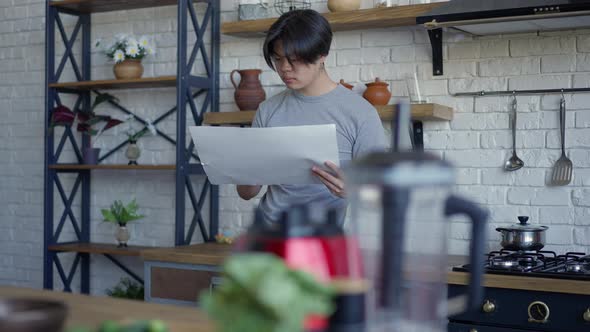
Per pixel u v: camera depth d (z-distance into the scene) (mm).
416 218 953
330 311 973
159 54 4043
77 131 4180
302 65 2615
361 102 2717
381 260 946
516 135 3154
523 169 3137
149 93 4070
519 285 2441
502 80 3178
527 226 2852
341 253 1006
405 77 3391
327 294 838
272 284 799
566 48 3059
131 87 4016
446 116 3197
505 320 2486
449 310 1033
